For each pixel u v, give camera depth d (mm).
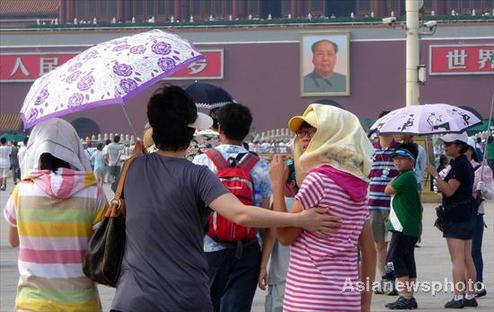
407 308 15148
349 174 7609
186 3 89375
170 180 7391
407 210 15031
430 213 32531
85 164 8367
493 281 18016
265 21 75938
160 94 7539
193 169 7441
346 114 7758
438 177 14953
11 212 8133
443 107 15094
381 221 16844
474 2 87750
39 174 7977
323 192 7531
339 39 74938
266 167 10281
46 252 7922
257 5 89562
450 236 15039
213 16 89375
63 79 7996
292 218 7441
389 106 74438
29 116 7953
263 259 10219
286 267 10820
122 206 7531
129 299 7242
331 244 7578
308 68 75438
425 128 14742
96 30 78000
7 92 78562
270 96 75938
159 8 89438
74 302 7922
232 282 10273
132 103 79312
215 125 10727
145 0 89500
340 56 74938
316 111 7750
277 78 75938
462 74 74125
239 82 76375
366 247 8023
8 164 51219
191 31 77062
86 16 90375
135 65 7965
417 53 37031
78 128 80625
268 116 75938
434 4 87875
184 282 7277
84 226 7977
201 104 14109
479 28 74000
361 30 74750
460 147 14844
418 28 37156
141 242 7320
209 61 76562
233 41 76438
